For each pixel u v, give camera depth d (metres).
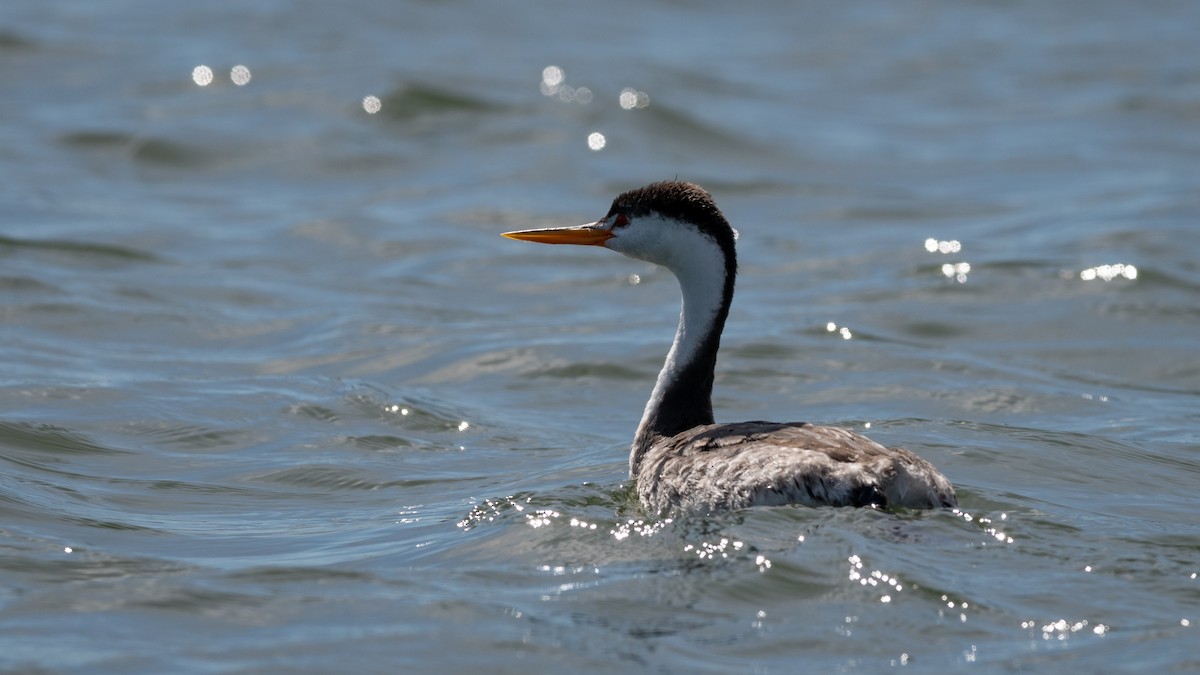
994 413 15.38
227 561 10.59
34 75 32.78
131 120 29.64
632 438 14.61
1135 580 9.66
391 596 9.66
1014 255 21.94
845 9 46.06
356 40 36.91
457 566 10.28
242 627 9.16
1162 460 13.33
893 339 18.31
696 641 8.81
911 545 9.84
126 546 10.98
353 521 11.84
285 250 22.75
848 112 33.75
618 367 17.14
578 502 11.69
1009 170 28.67
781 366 17.12
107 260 21.39
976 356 17.64
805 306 19.98
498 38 38.66
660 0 45.56
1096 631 8.89
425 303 20.22
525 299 20.61
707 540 10.02
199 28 37.62
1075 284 20.34
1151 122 32.16
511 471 13.43
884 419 14.91
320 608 9.48
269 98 31.45
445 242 23.39
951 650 8.66
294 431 14.62
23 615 9.36
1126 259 21.11
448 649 8.75
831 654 8.62
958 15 45.53
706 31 42.09
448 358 17.52
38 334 17.81
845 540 9.75
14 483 12.46
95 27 37.34
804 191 27.31
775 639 8.80
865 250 23.06
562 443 14.51
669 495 10.97
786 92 35.31
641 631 8.97
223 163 27.77
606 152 29.08
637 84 33.75
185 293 20.11
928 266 21.61
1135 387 16.59
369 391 15.92
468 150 29.16
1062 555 10.00
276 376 16.62
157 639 8.96
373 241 23.34
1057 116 33.19
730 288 12.34
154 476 13.13
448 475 13.33
